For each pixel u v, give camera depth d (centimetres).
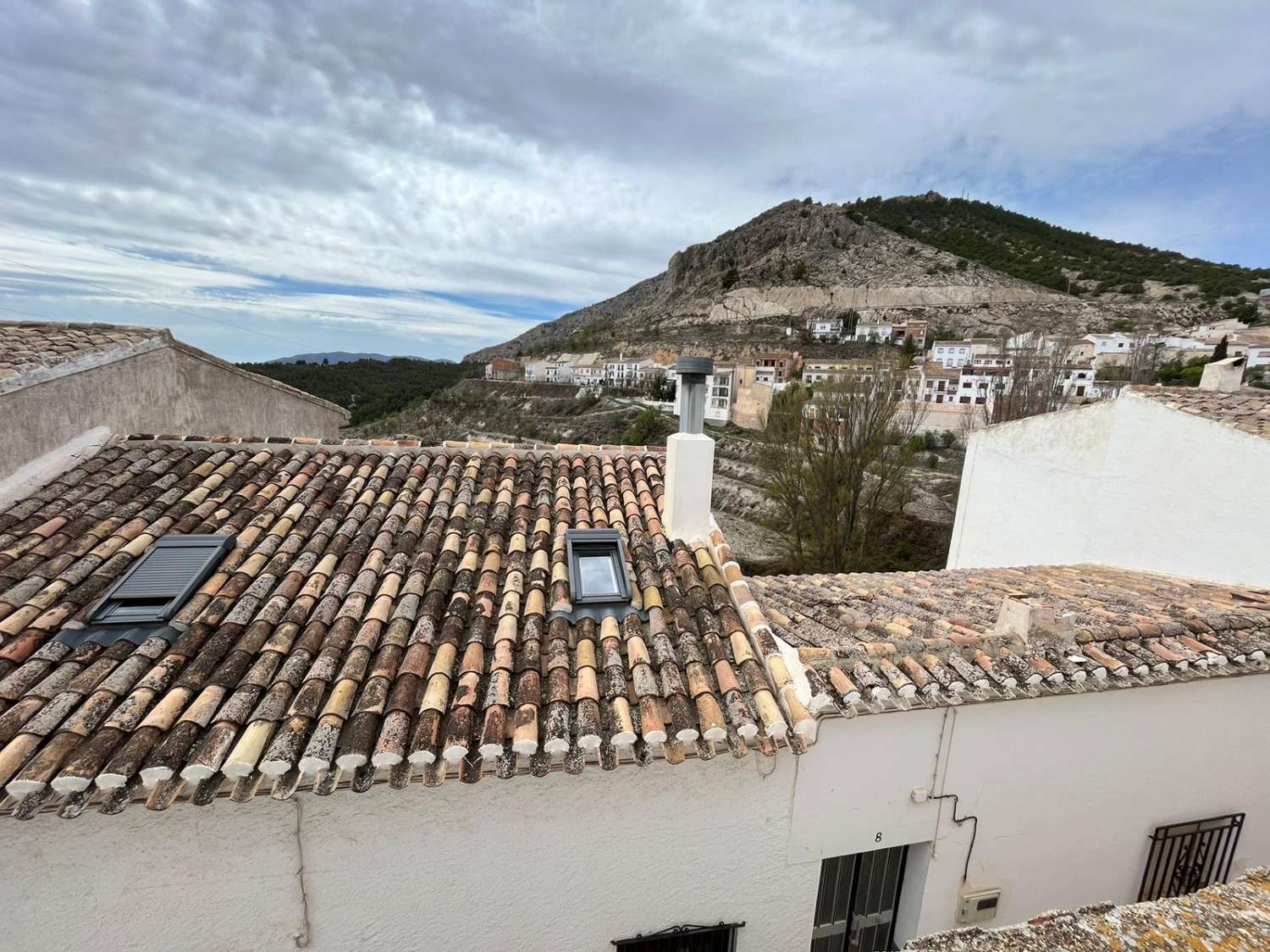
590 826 360
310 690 333
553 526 536
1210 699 460
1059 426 916
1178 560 729
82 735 296
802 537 2216
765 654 391
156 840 313
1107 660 411
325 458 613
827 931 457
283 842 327
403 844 340
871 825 409
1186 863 489
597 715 337
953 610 525
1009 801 437
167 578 411
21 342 572
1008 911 459
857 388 2016
